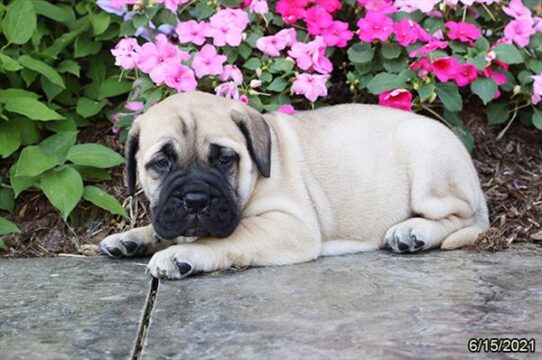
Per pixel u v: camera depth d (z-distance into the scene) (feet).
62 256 17.19
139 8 19.40
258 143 15.25
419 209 16.89
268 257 15.26
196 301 13.10
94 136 20.68
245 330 11.71
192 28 19.01
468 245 16.65
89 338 11.55
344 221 16.65
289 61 19.11
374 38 19.25
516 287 13.67
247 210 15.55
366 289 13.60
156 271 14.40
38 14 21.06
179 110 15.01
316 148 16.70
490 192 19.63
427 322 11.97
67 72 20.79
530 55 20.42
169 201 14.39
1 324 12.20
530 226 18.29
